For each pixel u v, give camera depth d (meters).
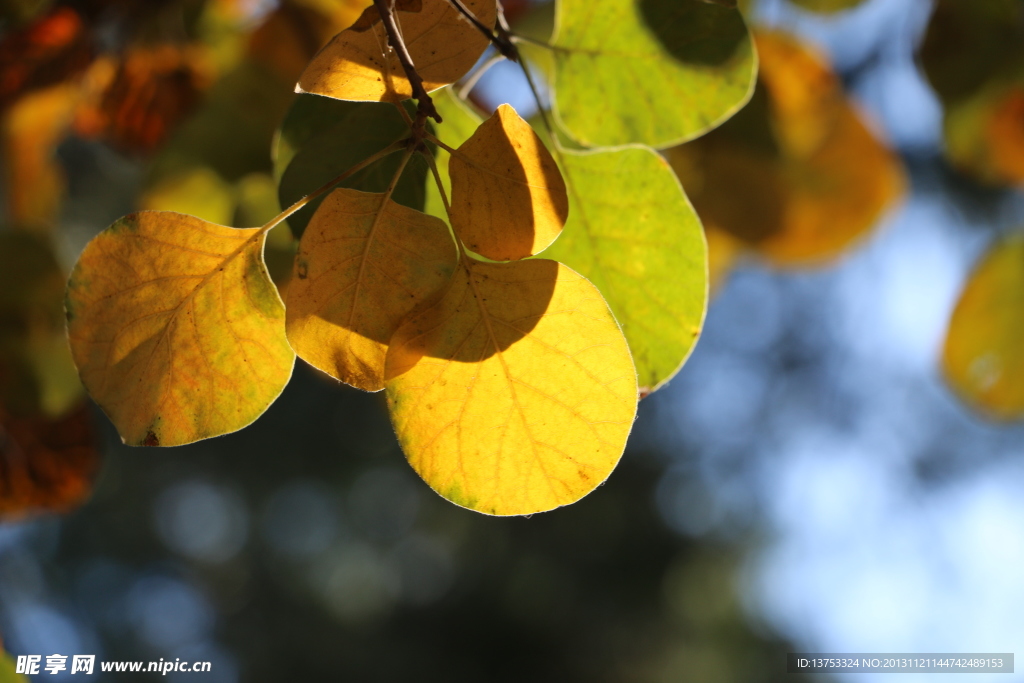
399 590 3.81
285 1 0.73
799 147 0.88
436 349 0.53
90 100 0.82
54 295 0.73
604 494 3.78
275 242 0.60
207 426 0.54
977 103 0.88
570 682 3.60
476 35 0.53
